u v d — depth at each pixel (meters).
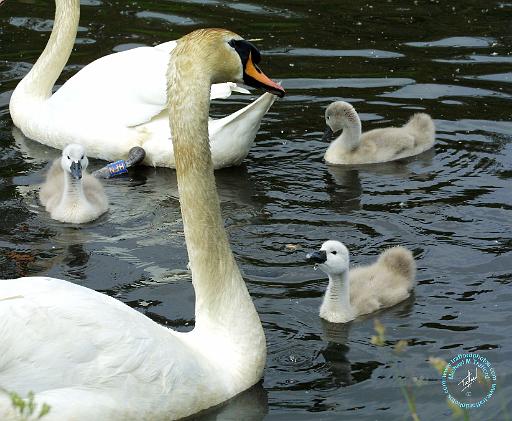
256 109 13.27
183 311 10.23
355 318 10.17
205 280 8.97
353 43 16.78
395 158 13.87
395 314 10.27
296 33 17.09
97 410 7.96
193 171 8.79
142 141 14.18
